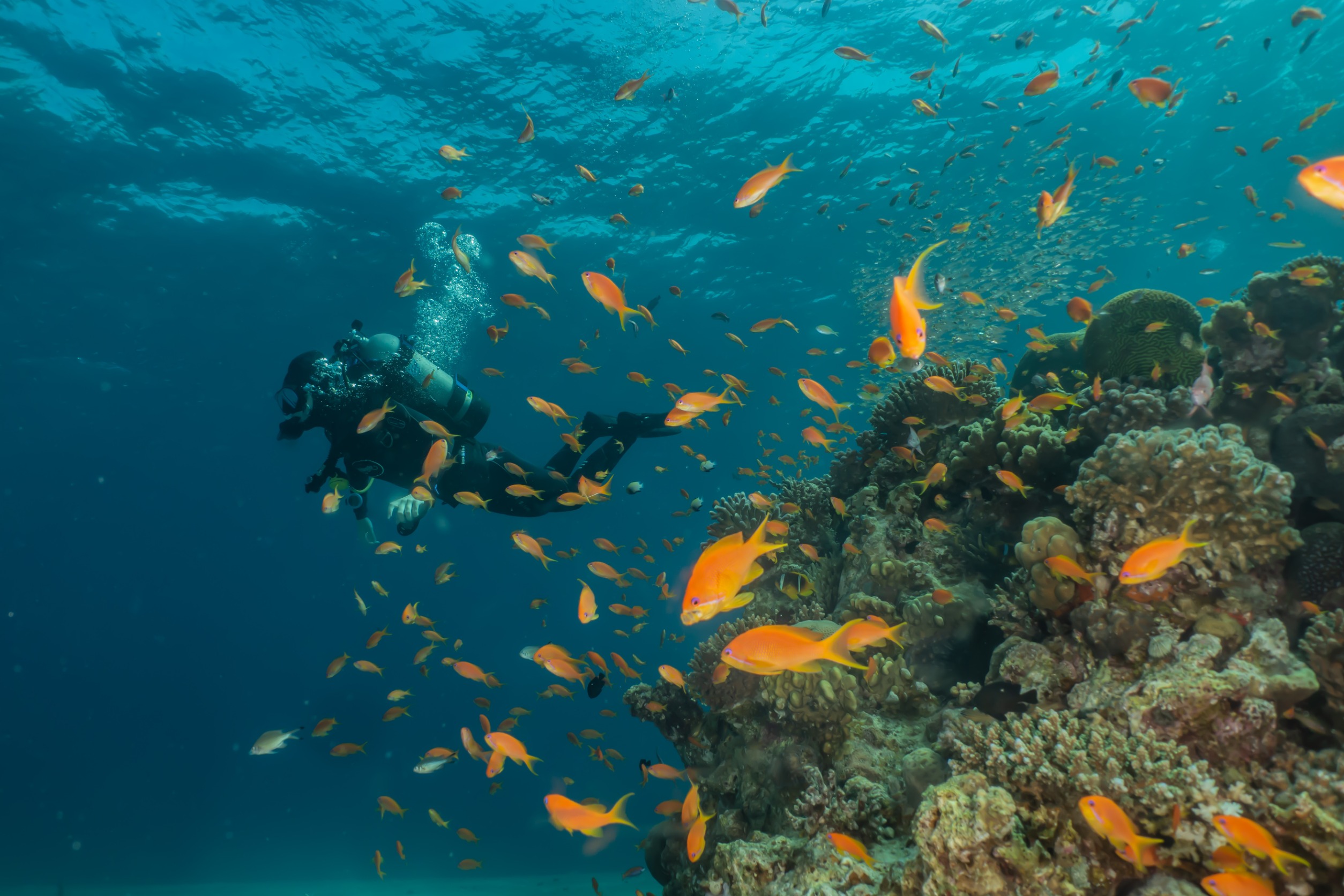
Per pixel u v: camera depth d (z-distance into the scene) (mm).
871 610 4457
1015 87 19484
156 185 19922
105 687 86688
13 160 18188
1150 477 3086
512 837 30375
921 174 21953
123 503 51094
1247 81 19562
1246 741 2439
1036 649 3387
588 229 23906
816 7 17203
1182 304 5164
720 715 4895
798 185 22469
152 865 28562
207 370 30734
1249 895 1842
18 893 20109
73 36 16016
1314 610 2801
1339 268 3859
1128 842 2072
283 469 46312
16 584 71688
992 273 22328
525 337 29562
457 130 19766
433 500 5535
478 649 59594
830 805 3422
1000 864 2445
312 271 24062
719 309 29266
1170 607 2953
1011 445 4449
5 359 27906
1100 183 21312
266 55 17266
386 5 16609
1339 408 3453
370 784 42094
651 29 17562
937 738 3576
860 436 5945
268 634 87812
